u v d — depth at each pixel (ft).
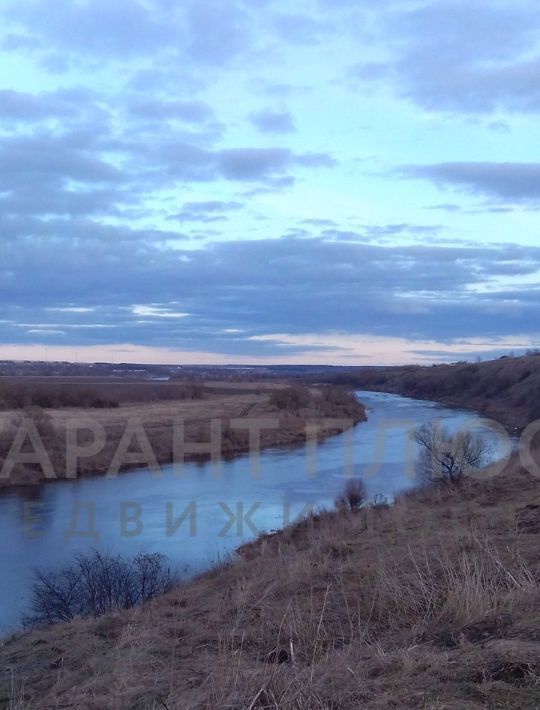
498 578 21.43
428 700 12.79
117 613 26.35
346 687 14.02
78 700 16.20
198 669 17.42
